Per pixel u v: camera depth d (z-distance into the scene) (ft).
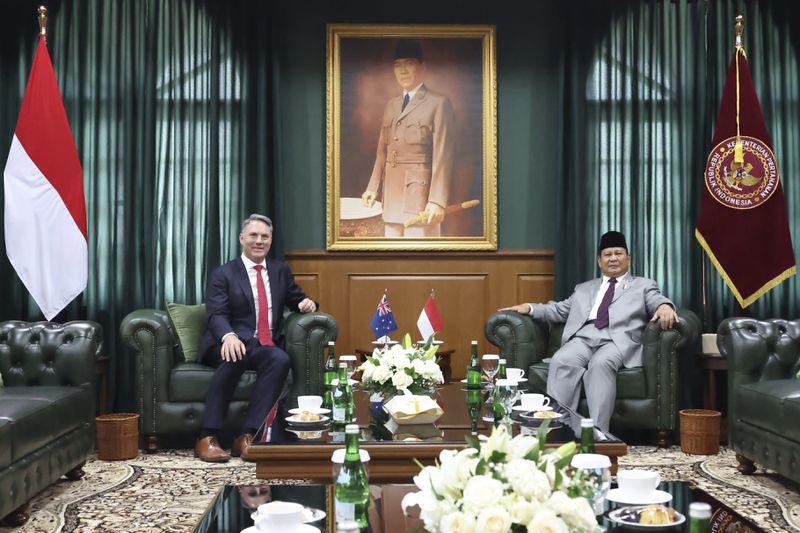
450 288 20.53
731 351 15.34
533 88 20.68
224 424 16.69
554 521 5.54
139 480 14.53
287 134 20.59
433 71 20.61
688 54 19.77
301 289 19.98
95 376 15.51
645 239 19.86
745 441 14.60
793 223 19.80
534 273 20.54
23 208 17.37
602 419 16.56
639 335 17.40
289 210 20.61
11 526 11.86
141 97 19.49
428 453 10.10
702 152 19.69
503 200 20.70
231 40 19.80
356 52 20.57
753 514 12.30
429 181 20.57
